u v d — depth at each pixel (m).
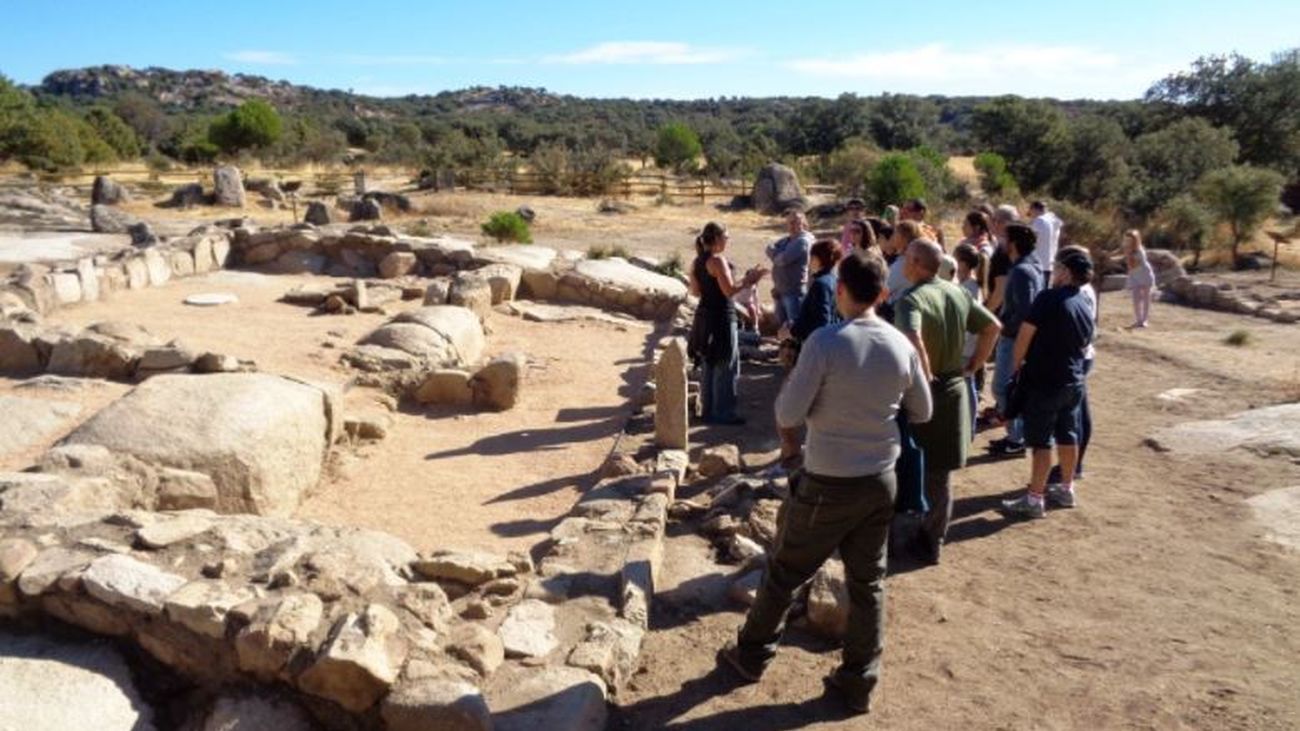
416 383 9.42
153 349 8.97
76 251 18.33
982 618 5.05
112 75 162.38
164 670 4.04
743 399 9.36
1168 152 35.03
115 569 4.18
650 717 4.15
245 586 4.20
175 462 5.96
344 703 3.74
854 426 3.88
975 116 44.09
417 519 6.52
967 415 5.48
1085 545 5.99
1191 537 6.10
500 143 58.03
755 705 4.25
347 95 166.00
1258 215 24.83
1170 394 9.87
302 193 36.31
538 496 6.95
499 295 13.85
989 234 8.62
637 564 5.14
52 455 5.75
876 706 4.23
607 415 9.09
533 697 3.94
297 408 6.88
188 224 26.48
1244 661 4.57
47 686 3.81
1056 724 4.07
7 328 9.23
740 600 5.14
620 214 33.66
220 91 159.88
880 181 31.62
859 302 3.97
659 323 14.06
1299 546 5.91
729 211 35.53
